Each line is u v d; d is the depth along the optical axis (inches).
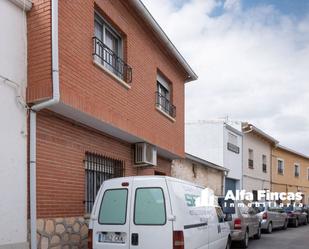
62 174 337.7
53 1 303.9
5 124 281.6
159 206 281.0
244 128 1207.6
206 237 337.4
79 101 333.1
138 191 288.8
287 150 1574.8
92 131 394.9
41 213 308.3
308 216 1171.3
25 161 295.3
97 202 297.9
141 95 477.4
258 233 711.1
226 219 432.5
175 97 617.3
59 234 326.6
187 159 773.9
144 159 484.1
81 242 355.3
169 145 573.0
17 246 280.2
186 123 1100.5
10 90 288.4
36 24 306.3
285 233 840.3
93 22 370.3
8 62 288.4
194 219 309.3
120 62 437.7
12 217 280.8
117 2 422.6
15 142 288.5
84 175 372.8
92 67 362.0
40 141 312.8
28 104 301.4
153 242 275.7
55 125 333.1
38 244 302.0
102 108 372.8
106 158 425.4
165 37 518.6
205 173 896.9
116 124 399.2
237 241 583.8
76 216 352.5
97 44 386.3
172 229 275.0
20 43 300.5
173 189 287.7
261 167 1354.6
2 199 274.4
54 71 298.5
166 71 576.1
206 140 1078.4
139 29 478.3
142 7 448.5
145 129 480.1
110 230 287.4
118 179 297.7
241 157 1187.9
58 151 335.0
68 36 325.7
